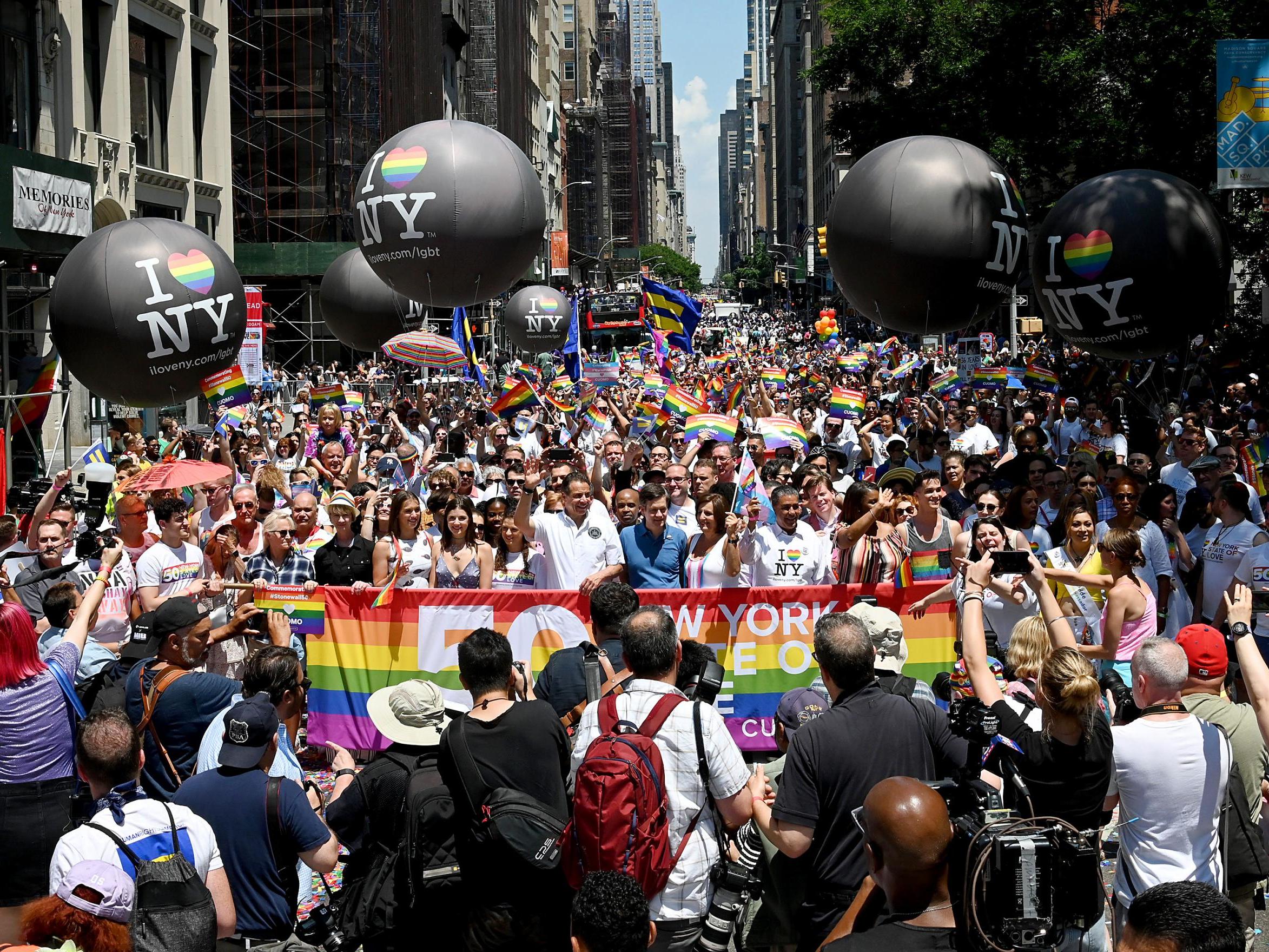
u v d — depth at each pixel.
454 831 4.74
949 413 18.16
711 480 10.25
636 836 4.36
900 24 28.97
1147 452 16.48
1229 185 15.66
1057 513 11.05
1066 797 4.70
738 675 8.06
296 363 52.84
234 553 8.70
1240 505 9.03
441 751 4.84
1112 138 24.97
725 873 4.66
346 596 8.41
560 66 148.38
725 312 139.75
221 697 6.05
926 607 7.88
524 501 9.07
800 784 4.62
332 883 6.77
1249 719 5.41
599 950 3.54
